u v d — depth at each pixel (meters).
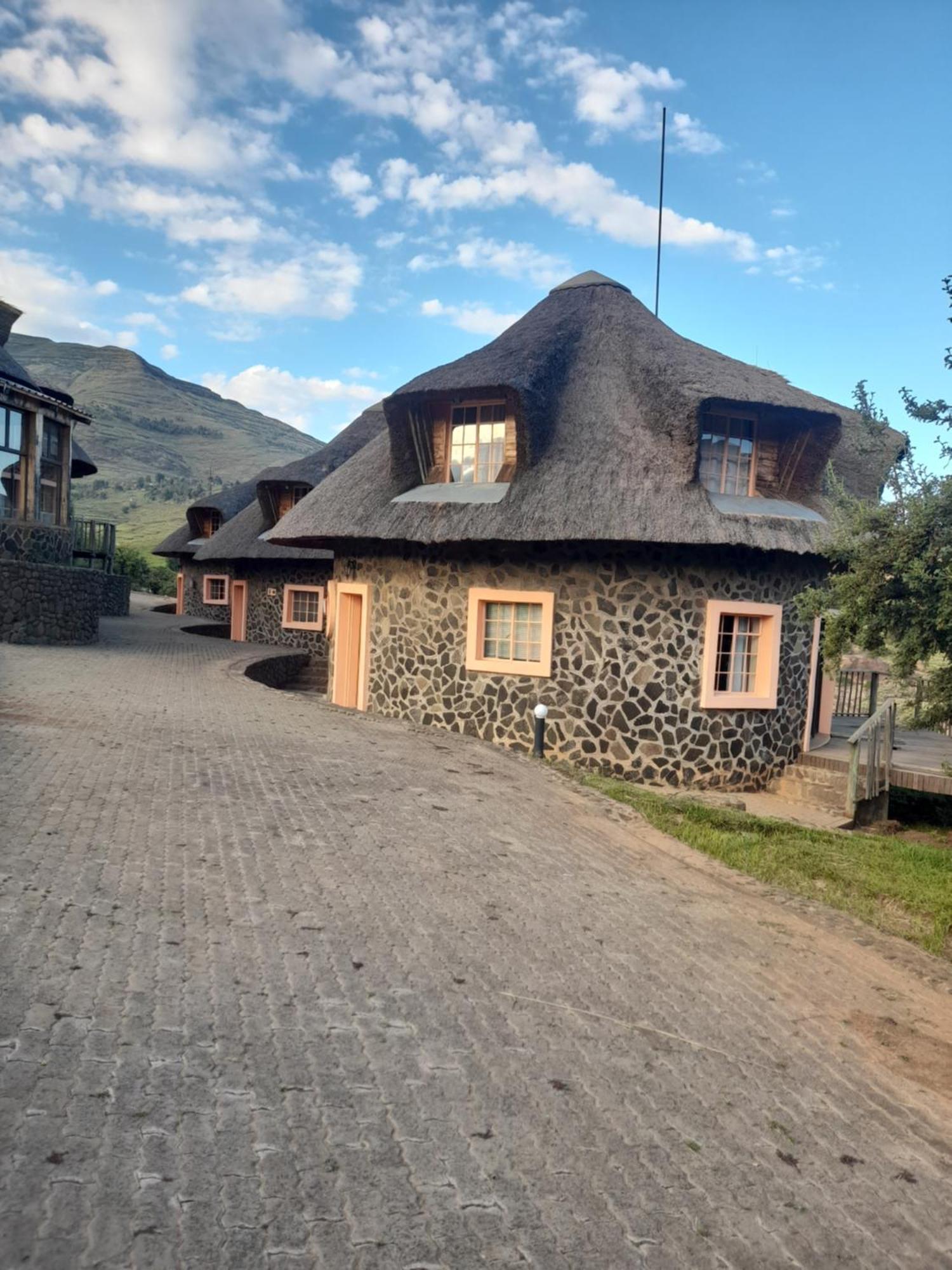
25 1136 2.82
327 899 5.41
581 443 13.12
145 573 51.84
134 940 4.39
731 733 13.18
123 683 13.20
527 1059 3.93
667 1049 4.27
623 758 12.95
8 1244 2.38
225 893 5.23
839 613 8.61
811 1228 3.13
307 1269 2.49
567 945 5.35
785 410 13.28
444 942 5.05
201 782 7.77
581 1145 3.37
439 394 13.85
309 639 25.47
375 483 14.93
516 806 8.77
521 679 13.58
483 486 13.95
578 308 15.30
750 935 6.10
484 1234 2.78
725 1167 3.41
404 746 11.12
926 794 13.62
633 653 12.95
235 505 33.50
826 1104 4.03
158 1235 2.50
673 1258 2.84
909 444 8.55
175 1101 3.14
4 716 9.43
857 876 8.17
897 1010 5.21
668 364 13.31
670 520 11.98
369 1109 3.33
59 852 5.47
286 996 4.08
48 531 18.48
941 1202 3.43
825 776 13.20
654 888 6.83
